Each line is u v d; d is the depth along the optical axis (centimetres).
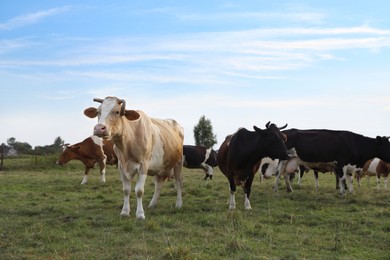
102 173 2014
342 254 736
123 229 877
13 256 678
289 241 815
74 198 1405
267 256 701
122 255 686
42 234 813
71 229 879
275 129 1180
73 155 1955
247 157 1170
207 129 6294
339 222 998
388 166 1959
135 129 1009
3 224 932
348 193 1602
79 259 668
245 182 1204
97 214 1061
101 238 803
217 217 993
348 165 1524
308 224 991
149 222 884
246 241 787
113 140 993
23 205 1230
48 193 1531
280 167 1617
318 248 770
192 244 762
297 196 1491
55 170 2777
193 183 1962
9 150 4344
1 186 1759
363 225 975
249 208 1183
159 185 1220
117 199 1384
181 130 1302
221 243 779
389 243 815
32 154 4094
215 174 2742
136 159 1015
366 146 1529
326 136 1538
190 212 1106
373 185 2211
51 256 681
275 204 1279
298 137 1561
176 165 1223
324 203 1322
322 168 1582
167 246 734
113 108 942
